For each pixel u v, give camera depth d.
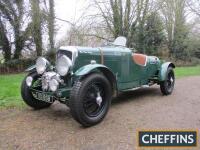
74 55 4.45
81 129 4.04
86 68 4.16
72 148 3.37
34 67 4.96
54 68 4.80
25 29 14.58
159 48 19.86
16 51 15.15
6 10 13.87
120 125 4.22
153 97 6.37
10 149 3.34
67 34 15.15
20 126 4.16
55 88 4.29
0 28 14.30
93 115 4.23
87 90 4.07
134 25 17.23
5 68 14.05
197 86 8.33
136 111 5.05
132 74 5.76
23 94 4.93
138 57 5.93
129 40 17.06
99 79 4.26
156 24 18.91
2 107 5.25
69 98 4.13
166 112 5.00
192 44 23.03
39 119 4.52
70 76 4.41
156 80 6.58
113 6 16.23
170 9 20.81
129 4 16.66
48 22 14.79
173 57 21.52
